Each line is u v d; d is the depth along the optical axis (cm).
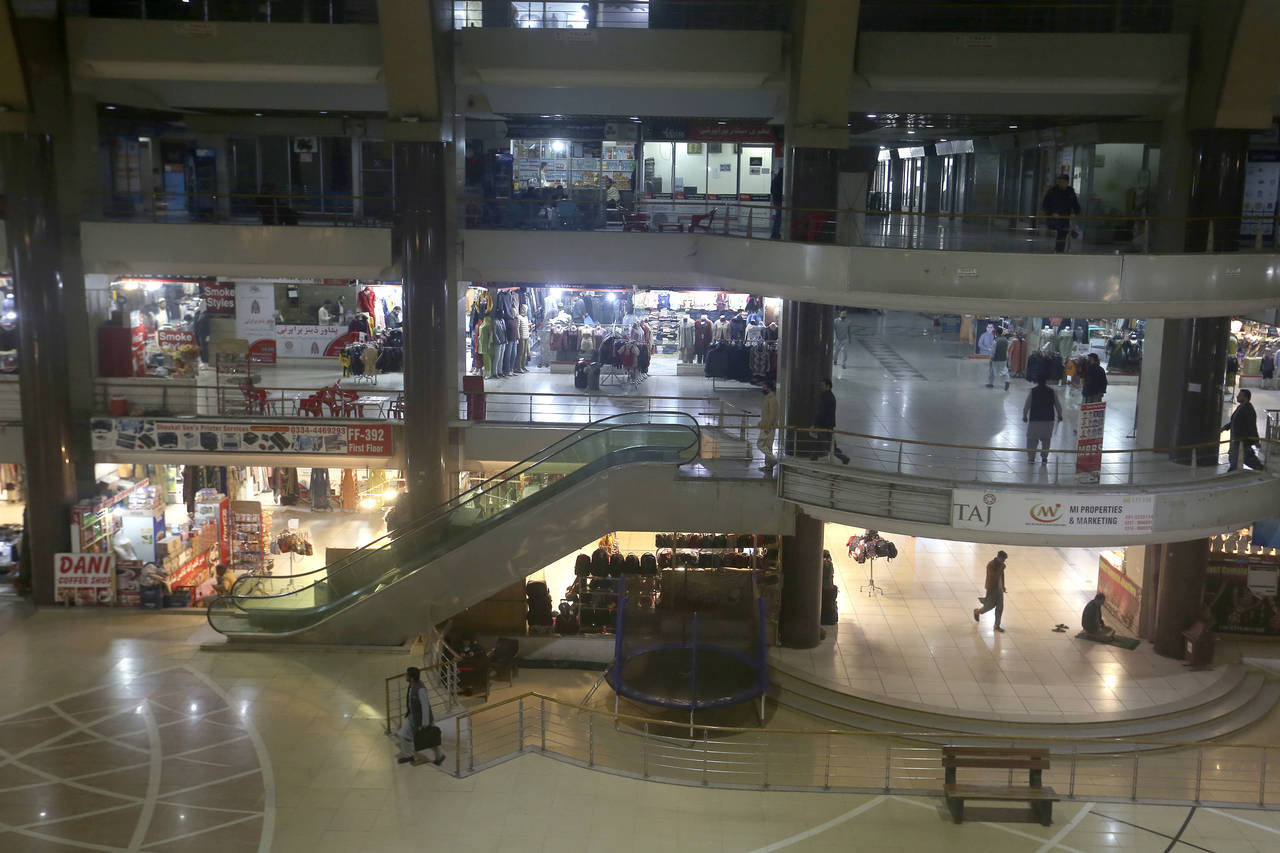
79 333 2286
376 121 2964
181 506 2698
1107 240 2286
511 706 1938
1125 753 1812
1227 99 1997
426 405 2234
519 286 2802
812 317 2077
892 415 2497
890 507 1841
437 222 2181
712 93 2502
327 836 1388
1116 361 3123
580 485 1989
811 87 2048
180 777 1545
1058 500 1781
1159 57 2078
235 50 2158
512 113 2622
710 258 2162
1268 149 2666
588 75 2202
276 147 3052
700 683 1947
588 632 2259
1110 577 2450
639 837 1386
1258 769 1803
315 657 1997
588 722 1886
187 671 1928
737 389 2819
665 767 1670
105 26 2162
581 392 2712
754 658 2070
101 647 2044
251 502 2392
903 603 2462
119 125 2792
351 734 1681
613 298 3266
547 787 1512
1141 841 1397
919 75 2100
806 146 2078
